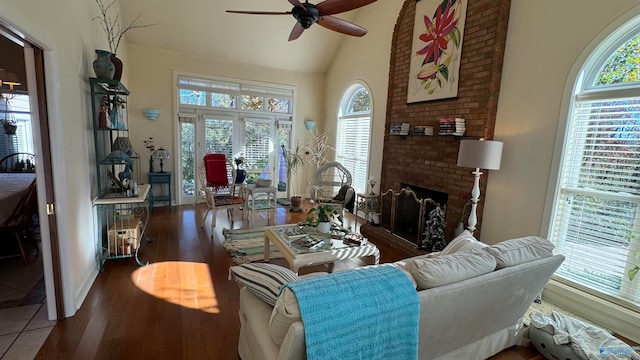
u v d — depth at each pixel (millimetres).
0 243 3426
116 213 3365
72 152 2311
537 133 2766
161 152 5164
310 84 6562
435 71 3719
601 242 2471
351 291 1164
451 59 3498
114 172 3668
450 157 3506
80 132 2516
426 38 3846
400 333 1238
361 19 5348
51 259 2078
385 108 4809
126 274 2877
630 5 2164
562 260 1854
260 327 1406
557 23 2596
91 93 2832
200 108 5676
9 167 5402
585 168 2555
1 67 3779
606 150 2428
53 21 1974
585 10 2412
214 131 5840
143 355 1851
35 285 2590
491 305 1656
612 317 2314
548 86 2672
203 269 3037
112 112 3031
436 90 3709
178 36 5152
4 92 3994
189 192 5816
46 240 2055
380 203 4699
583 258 2592
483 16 3117
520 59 2881
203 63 5582
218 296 2545
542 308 2598
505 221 3064
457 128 3293
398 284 1273
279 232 2975
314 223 3129
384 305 1184
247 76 5961
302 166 6742
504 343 1993
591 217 2523
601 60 2441
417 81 4008
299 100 6492
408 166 4164
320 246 2631
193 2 4684
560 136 2600
